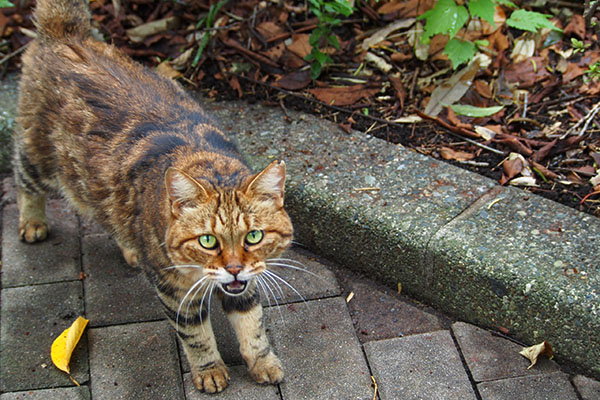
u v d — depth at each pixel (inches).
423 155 50.3
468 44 53.8
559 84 54.1
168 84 46.3
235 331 44.3
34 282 48.6
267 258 40.5
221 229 38.3
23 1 61.2
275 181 39.1
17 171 49.0
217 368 43.3
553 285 41.6
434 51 56.6
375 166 49.5
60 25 47.3
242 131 52.9
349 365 43.9
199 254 39.0
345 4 53.2
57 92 45.0
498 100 54.2
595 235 43.8
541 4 58.5
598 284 41.3
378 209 46.6
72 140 44.4
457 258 43.9
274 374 42.9
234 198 38.5
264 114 54.4
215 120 46.9
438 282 45.4
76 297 47.8
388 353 44.3
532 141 50.9
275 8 60.7
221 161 41.0
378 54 57.7
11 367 44.2
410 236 45.2
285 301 47.3
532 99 54.0
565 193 47.8
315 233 49.1
